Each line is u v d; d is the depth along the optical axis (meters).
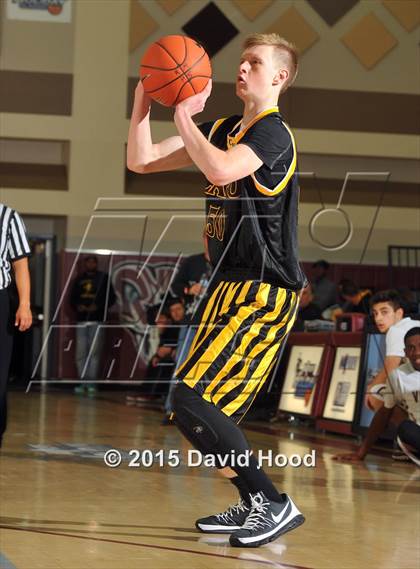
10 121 14.67
